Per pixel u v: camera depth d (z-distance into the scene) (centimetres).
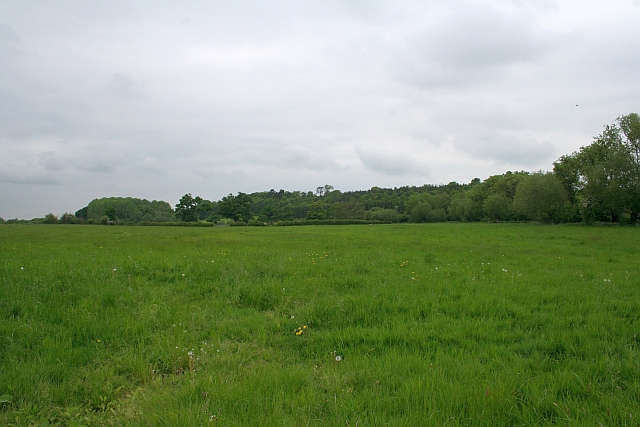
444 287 963
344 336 599
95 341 573
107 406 400
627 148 5503
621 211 5606
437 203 12262
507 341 595
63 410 392
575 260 1556
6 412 381
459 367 481
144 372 468
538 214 6931
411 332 614
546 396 404
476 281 1040
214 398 399
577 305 786
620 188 5406
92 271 1026
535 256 1717
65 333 588
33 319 640
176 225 9050
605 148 6112
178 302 791
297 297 852
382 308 771
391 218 11956
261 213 13662
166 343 553
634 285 991
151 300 791
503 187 9831
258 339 597
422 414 371
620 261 1534
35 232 3653
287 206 14688
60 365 479
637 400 400
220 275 1062
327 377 457
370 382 448
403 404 399
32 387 421
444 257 1661
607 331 615
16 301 717
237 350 555
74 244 2081
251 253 1709
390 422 354
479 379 443
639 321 664
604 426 351
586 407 385
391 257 1623
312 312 715
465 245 2397
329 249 2084
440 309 771
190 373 468
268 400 395
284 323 676
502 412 377
